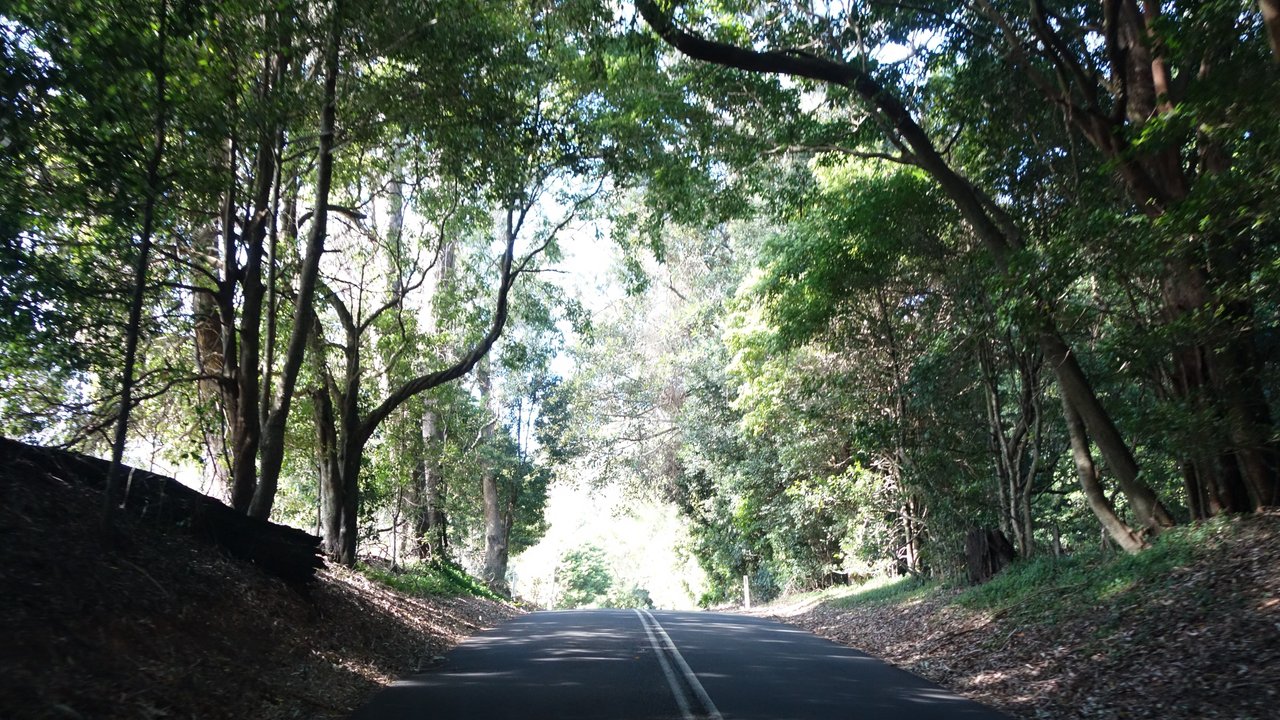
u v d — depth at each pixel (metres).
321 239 14.12
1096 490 16.81
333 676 10.69
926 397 21.19
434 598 22.33
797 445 26.92
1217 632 10.18
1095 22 16.06
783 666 12.95
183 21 10.57
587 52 17.14
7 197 10.05
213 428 15.59
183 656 8.79
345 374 21.94
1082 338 17.89
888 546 26.77
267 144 13.09
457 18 13.75
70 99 9.87
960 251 19.75
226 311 13.50
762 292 22.66
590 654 14.13
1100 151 15.60
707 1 17.81
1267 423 13.32
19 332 10.58
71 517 9.58
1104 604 13.10
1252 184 9.89
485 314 24.41
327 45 13.09
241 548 12.52
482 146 15.70
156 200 10.88
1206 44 10.58
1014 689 10.82
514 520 43.47
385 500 27.05
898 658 14.88
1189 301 12.86
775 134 18.66
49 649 7.28
